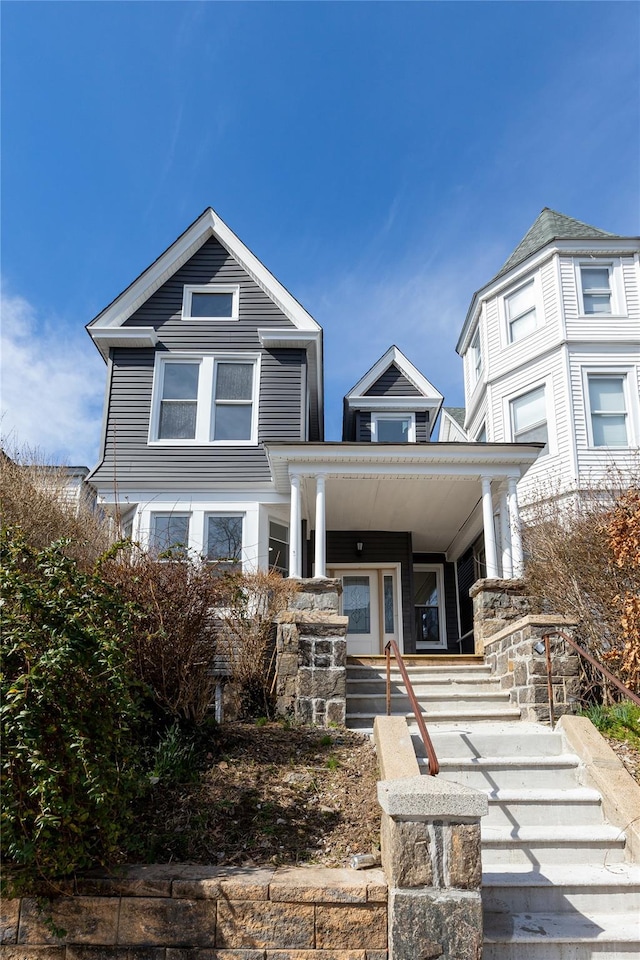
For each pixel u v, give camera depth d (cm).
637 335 1548
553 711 683
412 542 1517
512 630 756
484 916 429
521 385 1616
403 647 1404
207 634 670
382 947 374
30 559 465
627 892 441
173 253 1454
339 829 469
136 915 384
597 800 523
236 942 378
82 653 412
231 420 1368
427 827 377
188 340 1409
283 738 616
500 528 1258
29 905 386
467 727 661
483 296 1753
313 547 1439
